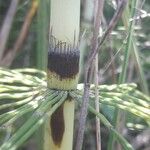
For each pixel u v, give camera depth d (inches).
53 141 3.6
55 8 3.4
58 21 3.4
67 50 3.4
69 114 3.5
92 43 3.2
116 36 5.9
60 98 3.4
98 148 3.9
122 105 3.4
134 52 5.1
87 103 3.3
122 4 2.9
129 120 5.5
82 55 6.0
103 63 6.5
